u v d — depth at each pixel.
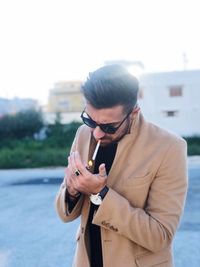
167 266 1.57
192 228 6.54
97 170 1.60
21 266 5.12
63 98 51.47
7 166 21.73
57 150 25.62
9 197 11.09
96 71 1.46
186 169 1.56
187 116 32.44
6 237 6.57
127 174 1.53
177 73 32.44
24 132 30.91
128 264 1.51
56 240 6.25
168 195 1.50
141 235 1.44
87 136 1.70
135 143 1.55
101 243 1.57
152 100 32.91
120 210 1.43
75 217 1.68
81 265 1.61
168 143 1.53
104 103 1.39
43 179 15.51
